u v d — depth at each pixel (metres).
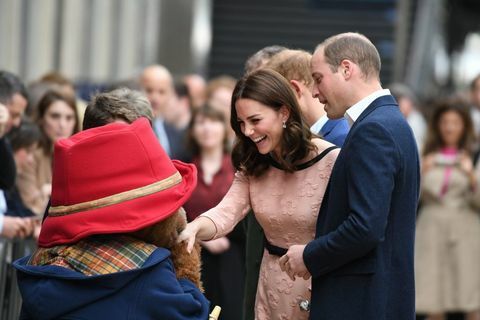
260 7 31.09
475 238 16.56
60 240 6.70
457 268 16.50
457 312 17.27
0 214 10.82
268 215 8.12
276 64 8.97
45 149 12.18
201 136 13.75
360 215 7.27
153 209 6.72
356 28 30.42
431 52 37.50
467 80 61.78
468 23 59.84
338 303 7.54
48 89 13.07
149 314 6.64
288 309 8.12
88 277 6.55
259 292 8.37
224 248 12.84
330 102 7.78
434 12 38.06
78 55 27.20
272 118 7.80
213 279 12.87
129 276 6.61
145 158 6.76
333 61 7.72
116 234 6.76
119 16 30.53
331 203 7.58
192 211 13.54
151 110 8.16
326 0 31.00
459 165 16.53
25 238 10.95
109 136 6.69
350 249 7.34
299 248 7.61
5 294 10.53
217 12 31.19
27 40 23.61
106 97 8.02
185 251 7.16
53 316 6.59
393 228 7.54
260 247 8.89
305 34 30.72
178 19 30.91
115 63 30.45
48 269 6.64
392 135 7.43
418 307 16.50
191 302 6.79
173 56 30.80
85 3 27.59
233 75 30.94
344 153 7.54
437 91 45.00
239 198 8.37
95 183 6.66
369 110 7.63
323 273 7.54
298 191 8.02
